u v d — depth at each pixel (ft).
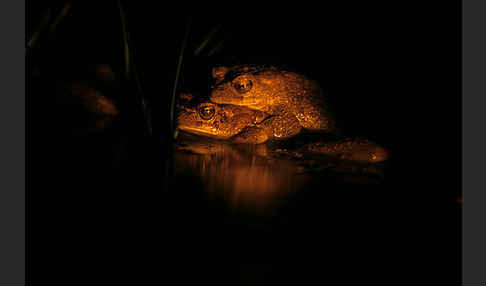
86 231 6.13
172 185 8.12
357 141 11.53
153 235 6.12
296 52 18.97
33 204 6.81
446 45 17.90
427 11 18.70
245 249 5.88
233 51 18.40
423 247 6.21
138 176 8.43
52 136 9.68
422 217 7.27
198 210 7.03
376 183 9.10
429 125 13.50
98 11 14.73
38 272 5.12
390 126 13.33
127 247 5.78
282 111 13.09
